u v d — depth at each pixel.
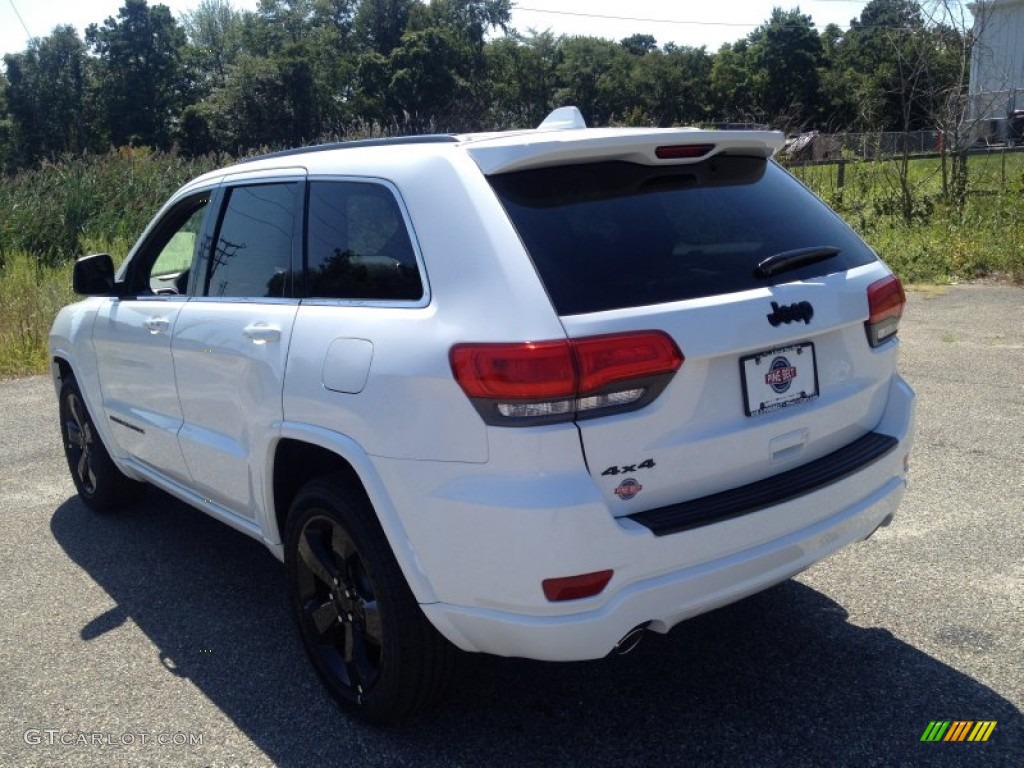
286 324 3.35
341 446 3.00
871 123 19.36
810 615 3.83
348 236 3.27
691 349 2.70
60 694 3.52
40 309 10.71
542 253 2.73
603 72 84.88
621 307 2.69
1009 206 13.64
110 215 15.59
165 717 3.35
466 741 3.13
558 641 2.63
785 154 18.95
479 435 2.63
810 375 3.07
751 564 2.85
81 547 4.93
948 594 3.92
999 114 21.78
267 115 72.25
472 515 2.65
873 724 3.10
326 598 3.39
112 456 5.01
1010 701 3.18
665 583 2.70
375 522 3.02
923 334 8.84
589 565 2.59
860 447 3.26
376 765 3.03
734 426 2.85
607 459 2.63
